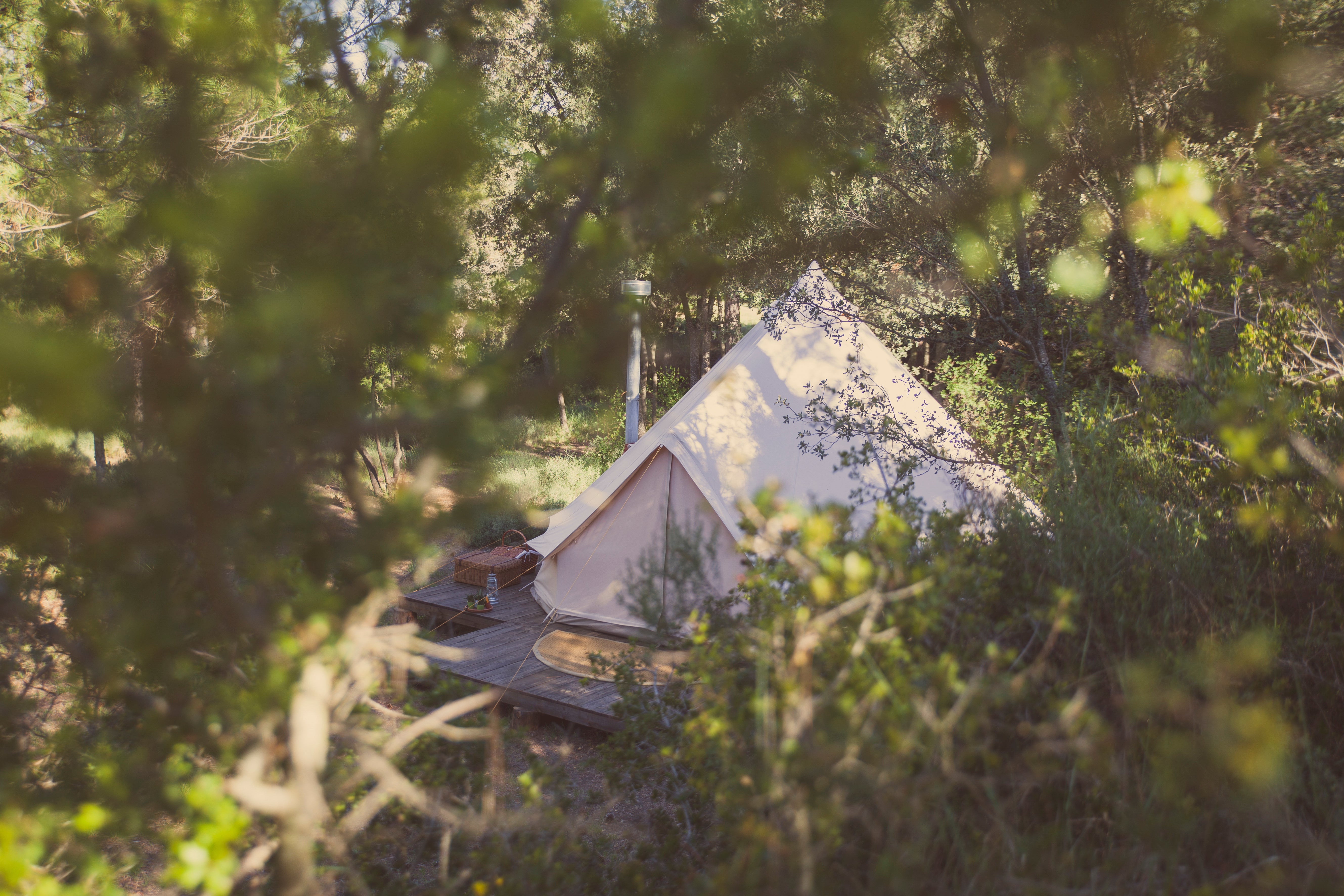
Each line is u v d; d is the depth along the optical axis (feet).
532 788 7.73
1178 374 10.20
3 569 6.98
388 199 4.01
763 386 27.20
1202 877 6.28
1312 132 12.87
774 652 6.60
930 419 21.22
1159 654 8.20
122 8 5.67
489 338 4.92
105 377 3.04
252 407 4.32
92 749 7.49
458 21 5.14
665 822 9.80
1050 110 7.16
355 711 7.31
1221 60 6.08
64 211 6.61
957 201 8.18
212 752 6.04
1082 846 6.97
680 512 26.37
